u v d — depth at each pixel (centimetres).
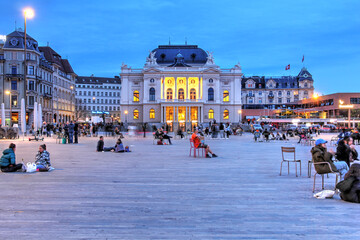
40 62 7588
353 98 7806
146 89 8312
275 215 759
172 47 9162
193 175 1284
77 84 13925
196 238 617
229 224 696
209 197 924
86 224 692
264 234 639
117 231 652
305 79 11506
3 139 3722
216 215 757
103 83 14488
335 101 7962
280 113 9675
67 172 1344
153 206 830
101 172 1348
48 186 1062
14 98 7025
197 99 8212
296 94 11525
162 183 1122
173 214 763
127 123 8256
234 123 8312
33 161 1705
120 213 770
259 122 8506
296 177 1244
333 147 2725
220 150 2442
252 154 2128
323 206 835
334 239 617
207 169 1445
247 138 4444
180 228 670
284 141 3684
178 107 8325
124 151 2256
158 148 2614
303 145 3039
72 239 610
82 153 2142
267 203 863
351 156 1405
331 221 718
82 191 993
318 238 621
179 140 3891
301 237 625
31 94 7094
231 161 1742
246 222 709
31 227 673
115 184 1101
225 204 852
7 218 730
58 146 2752
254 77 12031
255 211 790
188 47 9194
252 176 1266
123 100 8500
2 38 7738
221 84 8500
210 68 8244
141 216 748
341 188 881
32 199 892
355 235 637
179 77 8300
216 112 8300
